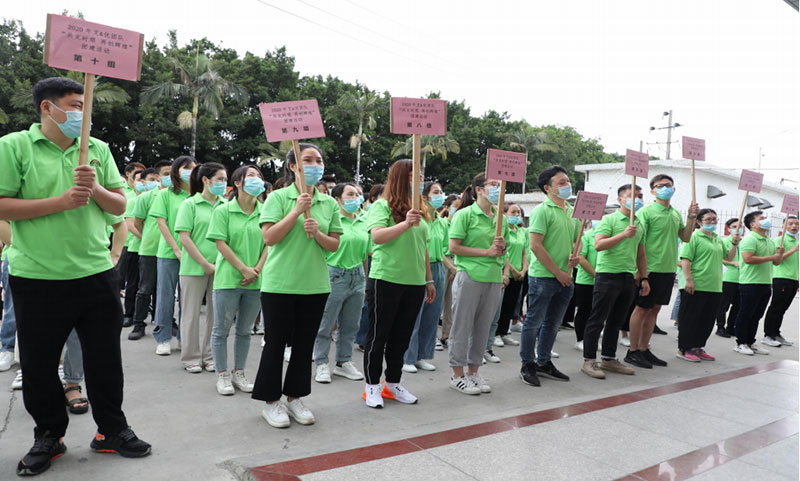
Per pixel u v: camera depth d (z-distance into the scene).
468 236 4.12
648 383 4.71
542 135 38.31
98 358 2.59
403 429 3.24
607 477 2.60
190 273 4.20
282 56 31.42
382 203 3.75
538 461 2.74
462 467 2.62
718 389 4.38
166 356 4.75
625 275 4.85
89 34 2.37
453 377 4.23
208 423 3.18
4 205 2.29
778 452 3.03
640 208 5.55
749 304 6.26
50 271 2.42
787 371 5.15
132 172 6.65
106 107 22.03
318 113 3.28
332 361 5.02
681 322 5.82
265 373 3.15
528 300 4.55
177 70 24.89
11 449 2.69
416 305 3.76
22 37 23.22
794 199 6.61
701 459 2.88
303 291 3.16
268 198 3.21
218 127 28.11
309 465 2.56
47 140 2.45
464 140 35.31
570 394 4.23
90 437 2.88
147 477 2.44
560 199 4.46
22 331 2.44
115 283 2.68
